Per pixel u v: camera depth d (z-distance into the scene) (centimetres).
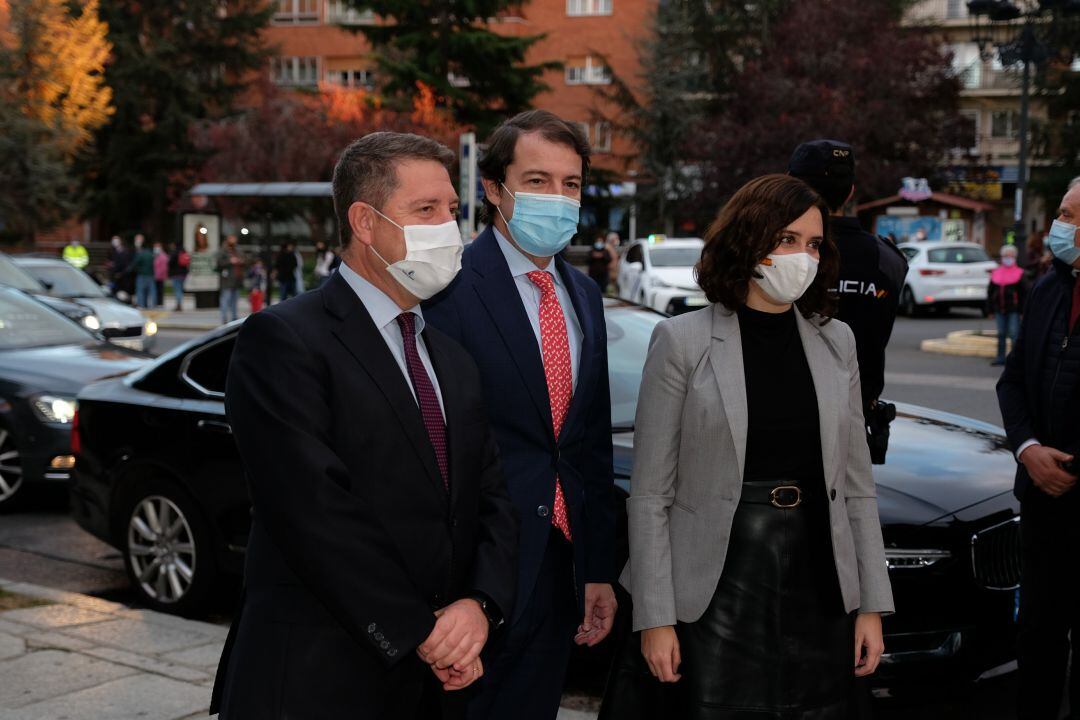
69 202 3281
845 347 284
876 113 3234
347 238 240
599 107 5084
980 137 4453
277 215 3183
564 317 297
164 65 4525
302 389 218
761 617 268
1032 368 368
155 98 4691
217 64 4825
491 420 283
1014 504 425
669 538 277
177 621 507
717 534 269
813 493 273
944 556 402
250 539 231
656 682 281
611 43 5078
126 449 573
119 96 4547
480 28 3831
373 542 212
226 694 225
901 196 3173
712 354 274
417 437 228
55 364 815
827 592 273
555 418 289
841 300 352
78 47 3284
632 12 5044
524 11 5153
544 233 284
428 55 3759
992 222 4488
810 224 270
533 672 287
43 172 3159
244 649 222
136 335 1397
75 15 4475
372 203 234
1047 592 362
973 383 1388
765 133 3238
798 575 270
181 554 561
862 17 3406
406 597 213
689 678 272
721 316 279
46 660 446
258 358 222
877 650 282
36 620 500
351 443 222
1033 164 3894
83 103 3309
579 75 5138
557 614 289
